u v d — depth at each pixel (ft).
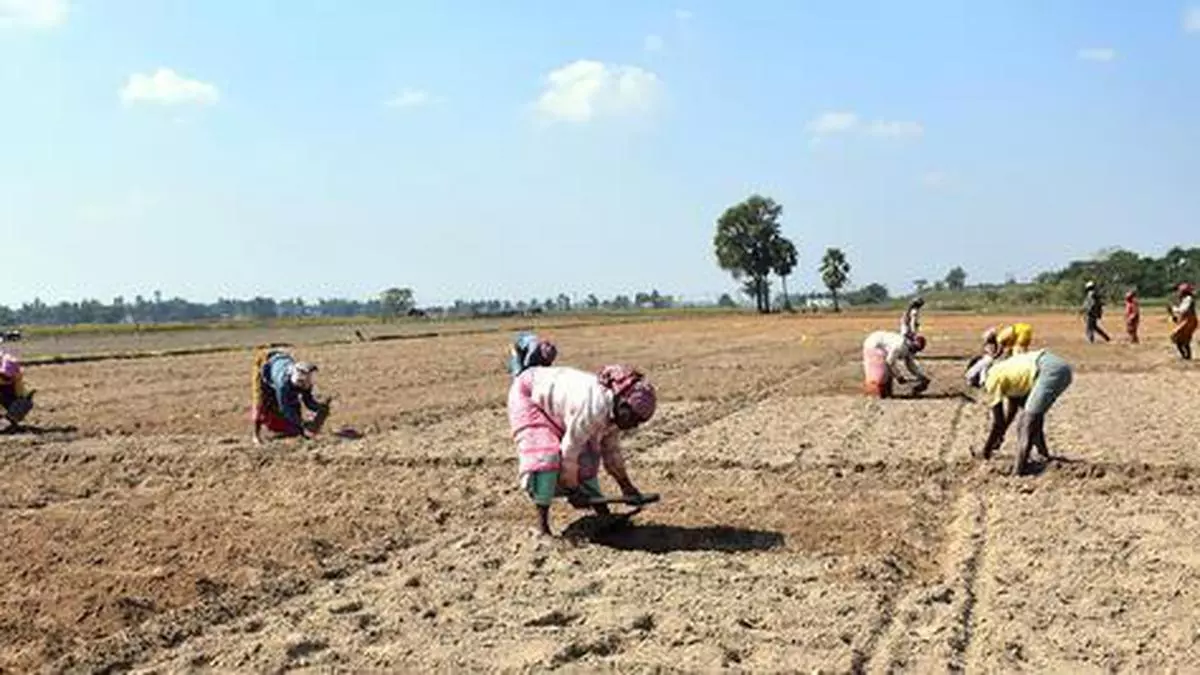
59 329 245.45
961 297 337.11
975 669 21.91
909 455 45.88
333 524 35.78
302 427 54.13
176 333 222.28
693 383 80.38
